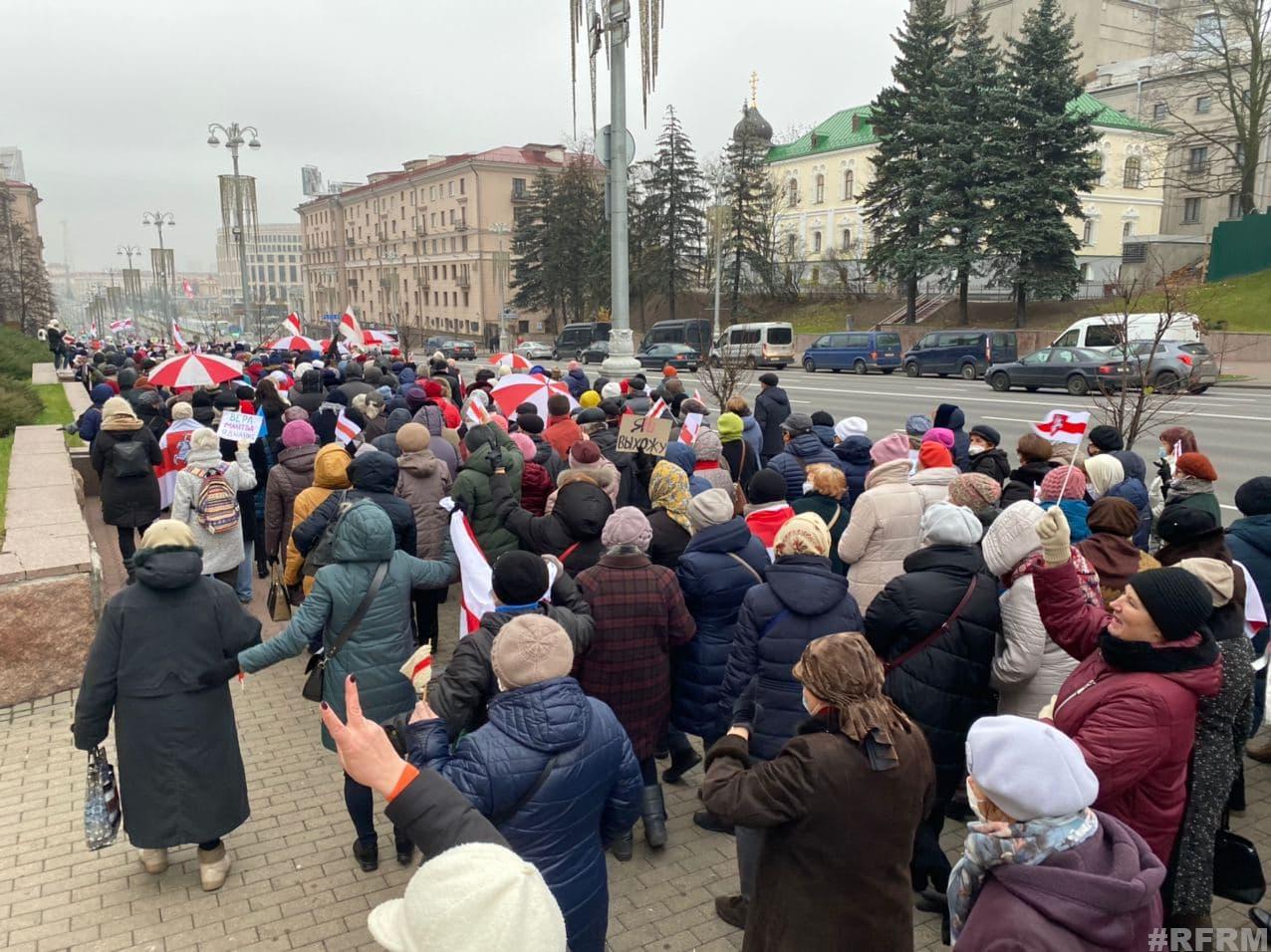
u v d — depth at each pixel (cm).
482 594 399
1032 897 190
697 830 463
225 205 3403
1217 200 5741
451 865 137
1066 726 278
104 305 10894
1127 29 7000
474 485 625
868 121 4631
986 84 4056
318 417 966
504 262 7438
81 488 1096
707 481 683
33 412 1397
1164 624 260
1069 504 503
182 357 987
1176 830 274
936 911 383
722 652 451
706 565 443
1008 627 361
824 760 238
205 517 675
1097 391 2375
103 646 380
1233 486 1325
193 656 388
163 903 401
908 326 4506
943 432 727
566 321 6931
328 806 485
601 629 405
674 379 1098
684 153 5722
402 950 134
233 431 718
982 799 210
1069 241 3931
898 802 242
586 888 273
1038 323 4234
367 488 541
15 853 439
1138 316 2527
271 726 581
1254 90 3912
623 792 284
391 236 9969
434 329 9194
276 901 403
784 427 801
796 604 361
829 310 5522
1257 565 463
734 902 380
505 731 264
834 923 240
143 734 386
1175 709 258
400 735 284
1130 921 189
